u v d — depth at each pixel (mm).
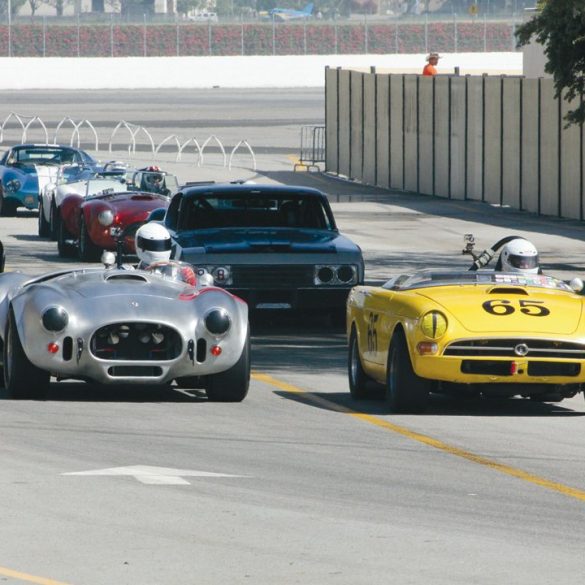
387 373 39656
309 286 58562
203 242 59188
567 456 33312
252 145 198500
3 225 107750
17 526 24953
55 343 39094
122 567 22281
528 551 23781
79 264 81938
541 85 120750
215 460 31969
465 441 35156
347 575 21984
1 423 36250
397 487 29281
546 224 112812
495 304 38469
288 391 44094
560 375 37688
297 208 62469
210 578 21688
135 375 39344
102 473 29938
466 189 135750
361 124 157500
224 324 39812
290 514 26406
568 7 80375
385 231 106750
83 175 95312
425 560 23031
